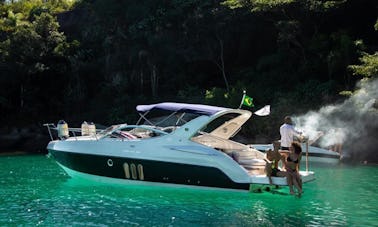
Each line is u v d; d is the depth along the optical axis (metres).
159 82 33.69
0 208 10.34
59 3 49.56
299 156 11.49
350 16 28.47
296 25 26.72
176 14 32.41
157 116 29.42
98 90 36.03
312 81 25.30
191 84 32.88
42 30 36.72
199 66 33.62
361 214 9.70
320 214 9.70
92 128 14.12
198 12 31.53
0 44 35.72
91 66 35.84
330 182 14.02
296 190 11.88
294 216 9.52
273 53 31.16
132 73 34.09
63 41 37.19
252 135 24.55
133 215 9.62
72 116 33.94
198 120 12.35
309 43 27.45
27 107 34.47
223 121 22.95
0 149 29.62
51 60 35.94
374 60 20.62
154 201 11.04
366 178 14.90
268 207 10.40
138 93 33.94
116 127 13.74
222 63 31.41
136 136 13.57
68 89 35.56
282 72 28.27
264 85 27.83
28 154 25.56
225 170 11.81
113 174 12.95
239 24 31.41
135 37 33.53
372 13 28.22
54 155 14.09
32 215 9.67
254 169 12.91
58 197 11.59
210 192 12.09
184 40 32.75
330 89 23.98
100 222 9.08
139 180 12.66
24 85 34.97
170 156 12.24
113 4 34.34
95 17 38.44
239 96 25.38
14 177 15.36
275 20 30.06
